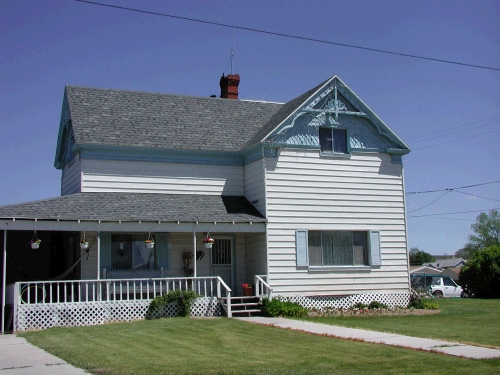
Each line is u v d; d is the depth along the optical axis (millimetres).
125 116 25391
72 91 25812
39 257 23984
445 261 93000
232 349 14422
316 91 24656
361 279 24812
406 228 25891
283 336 16375
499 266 37406
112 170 23594
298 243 23828
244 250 25172
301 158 24359
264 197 23641
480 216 85312
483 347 14344
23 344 15977
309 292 23859
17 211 20016
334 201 24656
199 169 24922
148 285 21203
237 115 27875
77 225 20344
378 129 25703
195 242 22266
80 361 12930
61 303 19812
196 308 21594
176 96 27906
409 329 18062
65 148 26797
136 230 21266
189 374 11438
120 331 17750
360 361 12688
